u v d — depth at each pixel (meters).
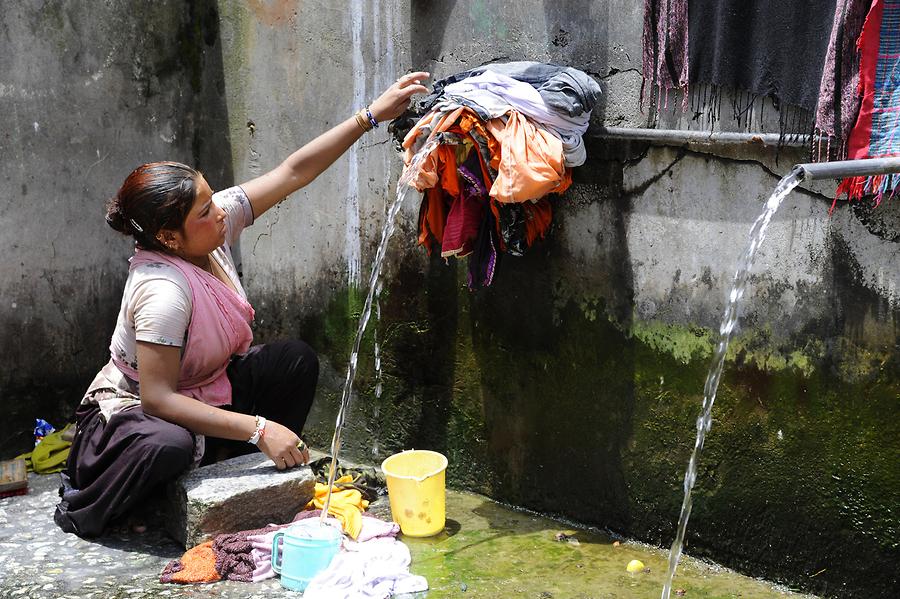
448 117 3.32
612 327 3.57
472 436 4.07
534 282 3.76
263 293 4.65
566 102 3.28
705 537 3.42
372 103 3.73
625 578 3.31
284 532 3.24
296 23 4.30
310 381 3.79
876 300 2.93
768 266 3.15
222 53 4.55
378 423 4.33
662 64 3.23
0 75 4.13
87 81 4.35
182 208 3.28
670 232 3.37
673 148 3.32
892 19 2.71
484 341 3.95
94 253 4.49
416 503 3.60
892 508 2.96
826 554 3.13
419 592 3.19
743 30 3.03
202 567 3.24
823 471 3.10
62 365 4.47
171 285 3.32
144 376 3.32
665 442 3.48
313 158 3.71
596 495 3.71
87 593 3.15
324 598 3.03
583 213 3.60
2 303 4.27
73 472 3.61
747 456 3.27
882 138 2.78
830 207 2.98
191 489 3.37
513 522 3.81
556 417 3.78
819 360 3.07
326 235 4.37
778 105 3.04
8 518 3.72
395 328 4.20
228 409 3.68
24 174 4.25
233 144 4.61
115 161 4.48
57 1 4.23
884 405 2.94
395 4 3.98
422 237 3.74
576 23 3.52
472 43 3.80
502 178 3.26
